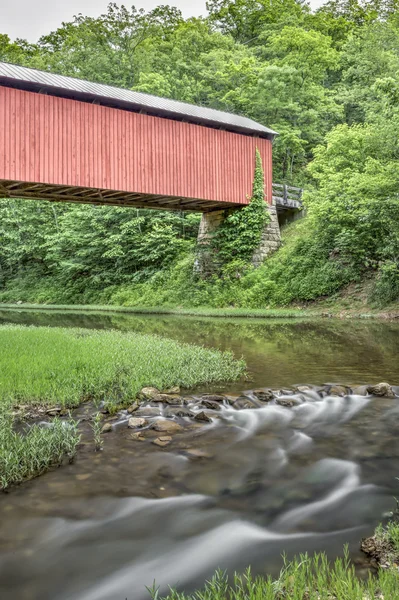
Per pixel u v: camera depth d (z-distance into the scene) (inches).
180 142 741.3
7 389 201.6
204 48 1520.7
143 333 459.8
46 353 285.1
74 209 1272.1
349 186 660.1
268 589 69.8
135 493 113.3
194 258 963.3
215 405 187.5
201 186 769.6
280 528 96.8
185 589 77.2
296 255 809.5
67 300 1214.9
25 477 123.4
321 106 1153.4
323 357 307.7
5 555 87.7
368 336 416.2
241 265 850.1
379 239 681.6
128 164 682.8
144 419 169.2
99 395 203.9
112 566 84.1
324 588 72.1
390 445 144.5
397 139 603.8
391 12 1576.0
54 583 79.4
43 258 1418.6
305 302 729.6
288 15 1508.4
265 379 240.2
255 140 850.8
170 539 92.9
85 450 142.3
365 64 1132.5
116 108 680.4
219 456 136.8
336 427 162.9
